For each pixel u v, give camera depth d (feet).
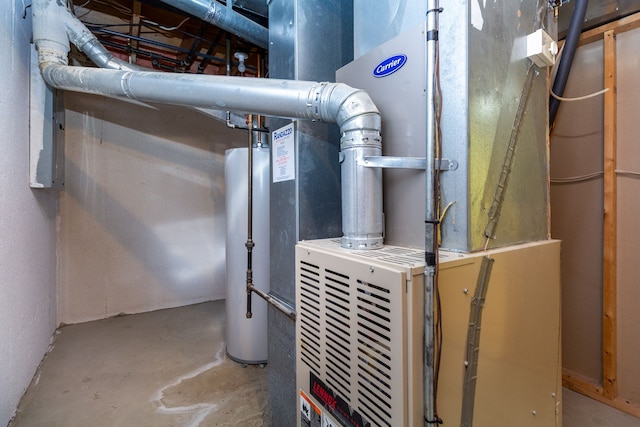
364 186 3.20
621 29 5.41
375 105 3.49
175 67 10.51
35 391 6.13
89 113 9.45
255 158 7.01
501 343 3.06
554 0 4.00
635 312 5.44
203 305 10.96
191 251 11.03
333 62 4.53
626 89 5.46
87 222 9.49
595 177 5.85
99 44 7.18
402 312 2.31
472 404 2.79
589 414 5.41
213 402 5.85
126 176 9.99
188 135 10.88
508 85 3.32
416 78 3.13
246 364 7.15
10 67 5.74
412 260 2.62
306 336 3.54
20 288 6.05
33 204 6.91
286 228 4.58
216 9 6.17
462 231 2.90
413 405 2.34
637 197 5.38
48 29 6.33
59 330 8.86
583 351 6.08
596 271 5.88
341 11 4.60
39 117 6.72
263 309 7.11
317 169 4.41
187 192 10.93
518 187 3.49
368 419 2.64
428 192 2.50
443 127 3.01
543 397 3.60
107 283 9.80
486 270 2.89
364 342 2.68
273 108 3.84
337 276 3.00
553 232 6.43
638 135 5.35
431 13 2.60
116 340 8.30
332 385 3.10
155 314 10.12
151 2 7.68
